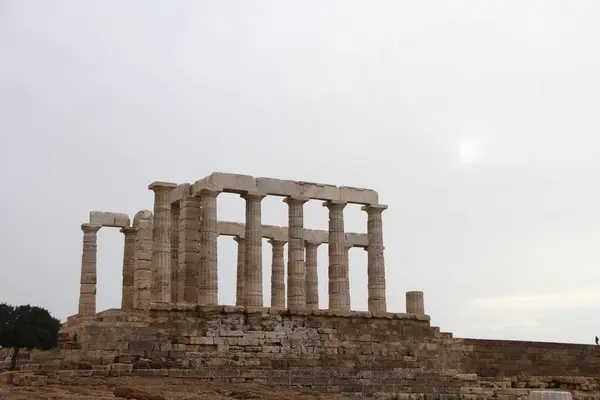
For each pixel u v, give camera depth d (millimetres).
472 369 68250
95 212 71188
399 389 59188
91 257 70500
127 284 70750
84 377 48500
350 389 57406
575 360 74500
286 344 59625
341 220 68250
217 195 62719
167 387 47250
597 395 66812
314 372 57750
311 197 66500
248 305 62281
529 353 71875
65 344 53438
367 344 62875
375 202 69750
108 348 52031
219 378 53531
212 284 60750
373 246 69625
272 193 64688
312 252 80125
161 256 60969
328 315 62500
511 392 61562
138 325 54156
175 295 64875
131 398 41188
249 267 62906
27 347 53062
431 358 65062
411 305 71562
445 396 59062
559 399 43031
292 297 64812
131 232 71688
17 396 37500
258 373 55219
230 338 57375
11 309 53406
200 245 62062
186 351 55094
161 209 61656
